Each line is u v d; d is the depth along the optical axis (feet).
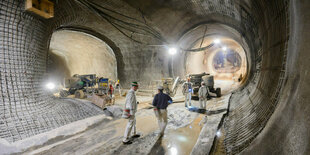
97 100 23.27
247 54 37.01
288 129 6.16
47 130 15.02
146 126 17.76
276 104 8.84
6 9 15.20
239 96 26.35
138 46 40.78
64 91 37.45
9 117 14.32
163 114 14.80
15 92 15.64
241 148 9.49
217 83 66.39
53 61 60.70
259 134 8.69
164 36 36.35
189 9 29.43
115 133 16.06
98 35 39.47
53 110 17.71
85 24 31.94
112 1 24.09
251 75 28.22
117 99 35.63
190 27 37.40
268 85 12.01
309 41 5.99
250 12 18.22
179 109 24.93
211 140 12.44
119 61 45.14
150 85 42.42
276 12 10.60
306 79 5.88
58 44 47.03
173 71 43.88
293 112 6.26
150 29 33.63
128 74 45.91
